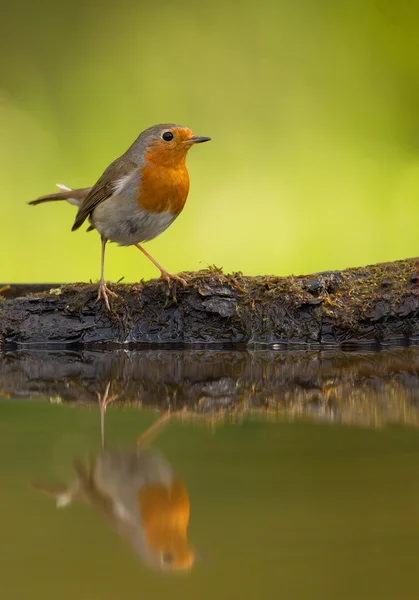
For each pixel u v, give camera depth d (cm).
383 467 521
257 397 743
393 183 2008
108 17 2202
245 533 426
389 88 2106
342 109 2098
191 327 1045
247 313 1039
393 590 365
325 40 2152
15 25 2161
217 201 1991
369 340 1035
